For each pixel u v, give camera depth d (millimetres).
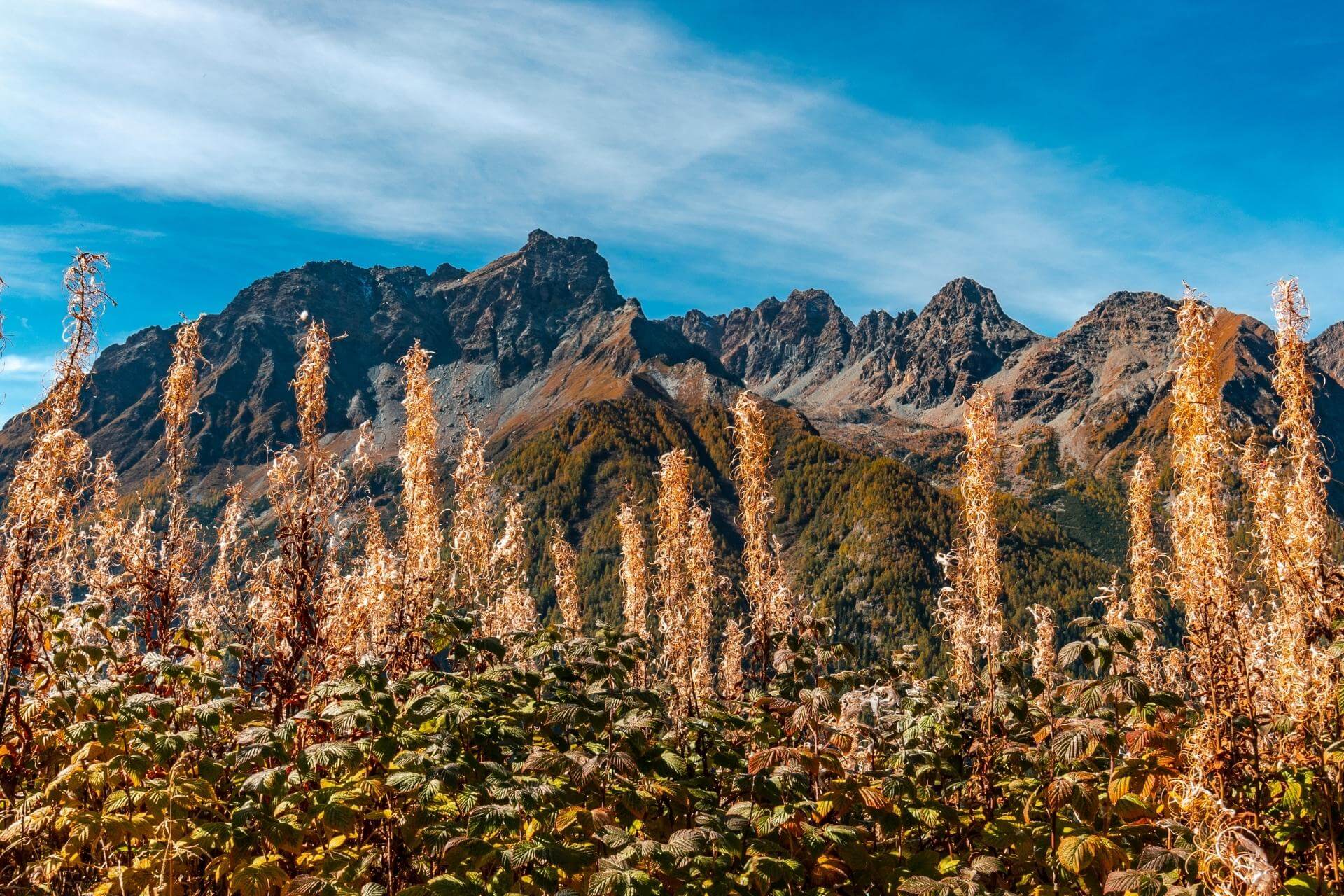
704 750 7543
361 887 5086
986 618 7234
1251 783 5863
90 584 7641
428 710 5961
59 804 5426
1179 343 6742
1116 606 10469
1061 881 5691
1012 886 6023
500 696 6789
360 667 6270
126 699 5844
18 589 6012
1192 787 5242
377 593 8328
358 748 5277
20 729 5984
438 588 9883
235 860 5062
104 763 5297
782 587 9859
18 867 5602
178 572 7836
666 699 9977
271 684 7352
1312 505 6375
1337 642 5773
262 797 5598
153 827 5094
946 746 7000
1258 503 6457
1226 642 6078
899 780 6004
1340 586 6227
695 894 5258
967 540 7594
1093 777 6168
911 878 5297
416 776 5074
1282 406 6828
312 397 7906
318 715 5879
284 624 7457
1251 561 6500
